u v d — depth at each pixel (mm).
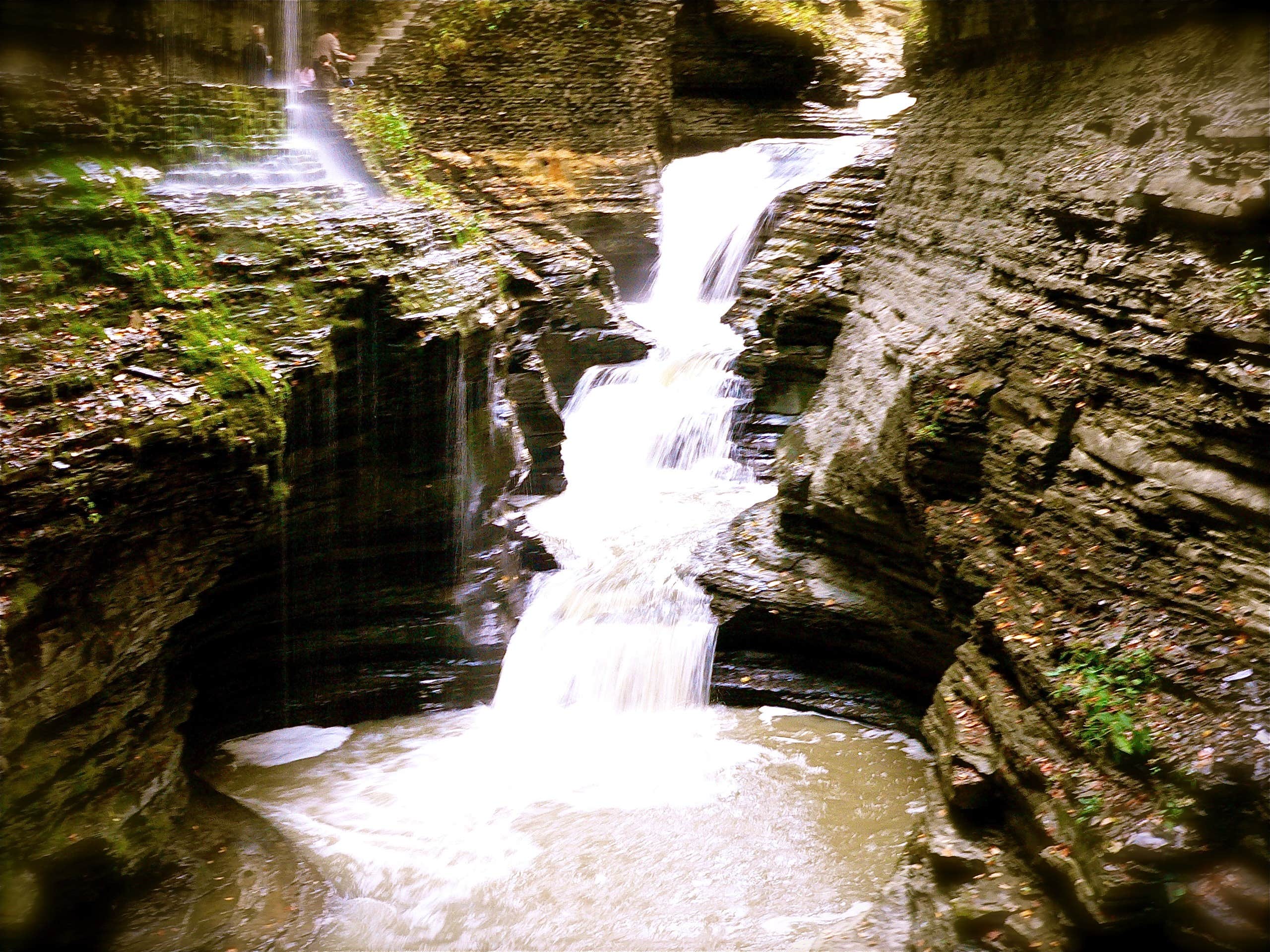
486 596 15055
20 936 8844
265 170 15555
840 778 12703
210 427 11070
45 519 9328
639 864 11086
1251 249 10359
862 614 14141
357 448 13648
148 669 10852
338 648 14062
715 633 14820
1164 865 7844
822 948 9352
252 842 11117
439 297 14688
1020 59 16219
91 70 15273
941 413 12789
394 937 10031
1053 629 10211
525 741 13695
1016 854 9484
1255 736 8039
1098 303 11742
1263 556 9023
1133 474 10312
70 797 9406
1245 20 11977
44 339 10773
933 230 17016
